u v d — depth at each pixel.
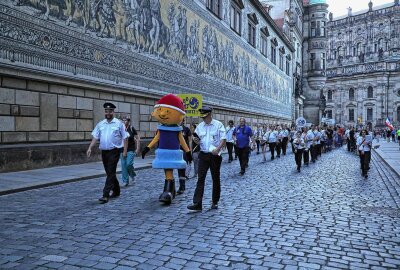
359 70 104.31
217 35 31.91
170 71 23.61
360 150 14.95
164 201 8.71
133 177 12.09
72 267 4.86
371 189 11.88
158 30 22.09
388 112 99.19
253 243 5.98
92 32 16.50
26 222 6.96
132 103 19.91
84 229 6.58
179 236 6.28
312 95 77.56
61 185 11.20
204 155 8.34
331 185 12.55
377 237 6.52
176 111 9.11
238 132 15.18
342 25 119.94
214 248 5.70
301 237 6.38
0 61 12.20
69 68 15.20
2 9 12.22
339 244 6.06
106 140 9.13
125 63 18.94
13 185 10.32
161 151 9.10
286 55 60.69
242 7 38.50
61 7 14.72
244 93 39.72
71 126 15.69
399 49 106.44
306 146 19.30
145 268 4.88
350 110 106.12
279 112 56.56
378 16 111.31
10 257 5.17
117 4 18.20
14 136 13.08
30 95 13.70
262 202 9.29
